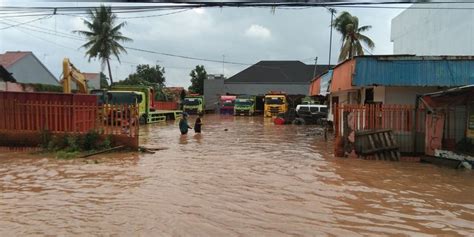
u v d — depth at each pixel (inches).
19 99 602.2
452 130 537.3
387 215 278.1
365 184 379.9
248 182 377.4
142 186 351.6
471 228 252.2
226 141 757.3
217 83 2610.7
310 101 1710.1
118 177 391.5
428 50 994.1
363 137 550.3
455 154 492.4
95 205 287.4
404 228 250.2
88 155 535.8
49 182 366.3
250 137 847.1
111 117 585.3
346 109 563.2
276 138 831.1
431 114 536.7
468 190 360.2
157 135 873.5
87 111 592.7
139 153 566.3
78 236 222.7
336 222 259.8
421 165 503.5
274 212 279.4
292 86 2608.3
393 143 552.1
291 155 572.4
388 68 603.2
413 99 627.2
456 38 847.1
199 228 240.1
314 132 995.3
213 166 465.4
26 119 602.2
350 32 1626.5
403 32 1186.0
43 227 237.6
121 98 1127.0
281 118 1328.7
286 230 241.4
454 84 590.2
